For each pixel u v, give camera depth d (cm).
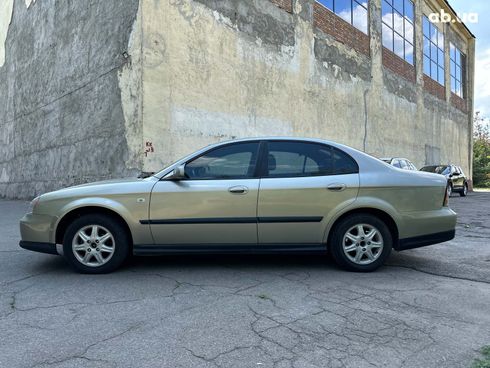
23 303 404
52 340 323
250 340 325
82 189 505
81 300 413
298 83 1548
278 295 430
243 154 519
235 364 288
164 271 516
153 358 295
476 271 538
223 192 498
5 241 722
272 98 1423
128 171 1053
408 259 602
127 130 1062
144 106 1021
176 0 1100
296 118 1534
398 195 515
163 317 369
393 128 2261
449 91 3116
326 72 1717
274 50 1435
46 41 1543
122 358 295
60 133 1420
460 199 2073
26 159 1734
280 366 286
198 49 1156
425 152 2675
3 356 297
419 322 366
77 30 1313
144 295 427
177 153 1093
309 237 507
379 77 2122
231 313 379
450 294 443
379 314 382
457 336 338
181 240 502
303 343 321
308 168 516
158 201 496
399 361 296
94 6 1220
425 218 520
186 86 1122
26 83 1736
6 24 1986
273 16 1438
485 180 4406
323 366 287
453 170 2272
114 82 1116
